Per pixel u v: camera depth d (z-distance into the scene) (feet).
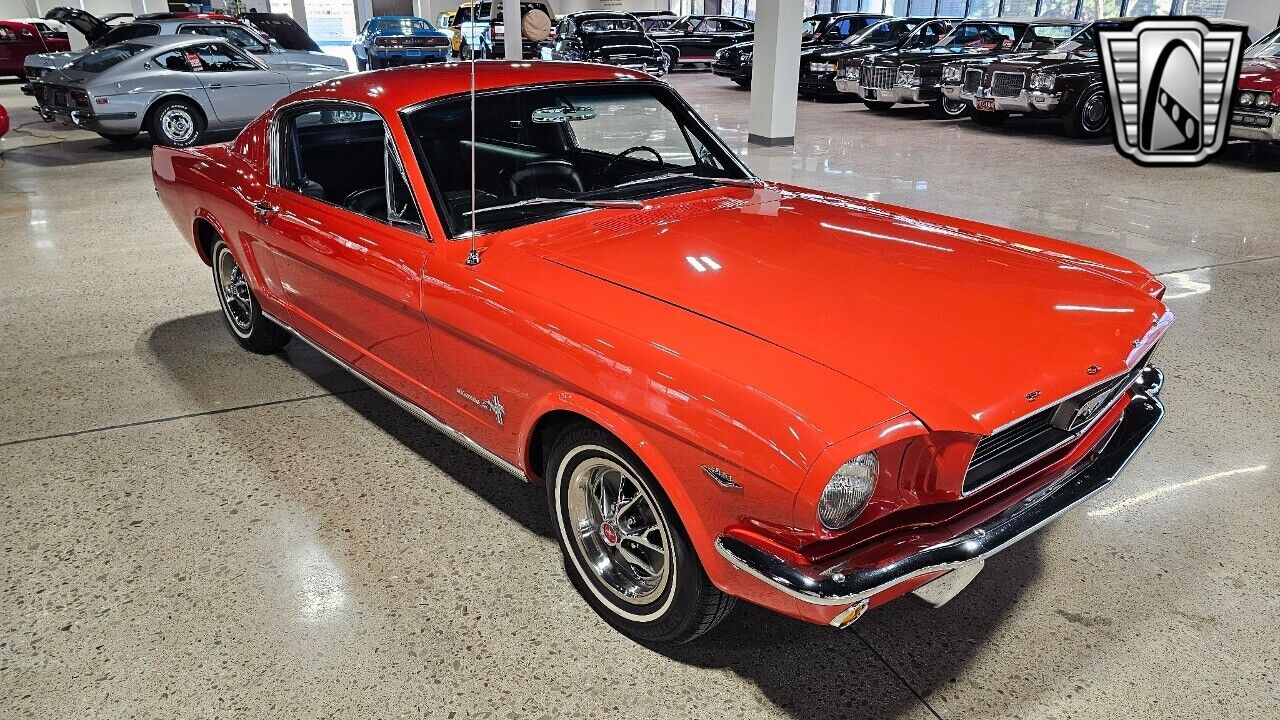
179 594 8.52
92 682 7.43
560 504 8.23
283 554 9.14
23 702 7.21
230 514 9.87
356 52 65.36
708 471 6.34
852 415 5.88
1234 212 23.68
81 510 9.95
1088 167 30.89
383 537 9.44
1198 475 10.55
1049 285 7.88
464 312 8.30
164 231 22.91
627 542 7.91
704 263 8.18
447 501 10.14
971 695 7.23
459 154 9.53
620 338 6.99
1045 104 37.60
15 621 8.16
